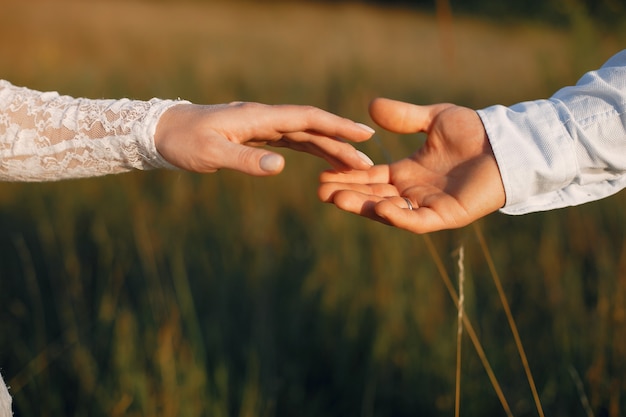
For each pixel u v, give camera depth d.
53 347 2.50
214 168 1.15
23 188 3.64
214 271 2.89
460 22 11.36
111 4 16.50
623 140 1.31
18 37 9.80
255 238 3.08
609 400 2.04
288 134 1.25
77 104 1.26
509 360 2.30
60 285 2.82
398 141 3.56
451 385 2.25
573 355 2.21
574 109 1.33
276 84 6.30
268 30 13.90
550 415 2.13
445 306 2.46
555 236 2.71
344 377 2.43
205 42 10.21
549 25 7.24
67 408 2.31
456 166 1.35
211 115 1.16
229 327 2.60
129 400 2.11
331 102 5.20
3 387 1.24
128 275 2.87
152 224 3.19
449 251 2.73
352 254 2.77
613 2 3.26
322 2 21.27
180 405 2.09
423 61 8.56
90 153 1.22
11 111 1.24
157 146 1.19
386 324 2.46
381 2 19.80
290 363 2.50
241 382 2.35
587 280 2.55
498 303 2.48
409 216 1.23
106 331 2.50
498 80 6.21
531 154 1.30
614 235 2.63
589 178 1.35
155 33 11.38
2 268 2.98
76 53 8.26
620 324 2.09
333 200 1.30
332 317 2.59
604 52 3.15
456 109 1.38
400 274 2.62
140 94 5.14
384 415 2.31
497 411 2.19
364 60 7.51
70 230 3.08
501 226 3.02
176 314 2.34
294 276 2.94
